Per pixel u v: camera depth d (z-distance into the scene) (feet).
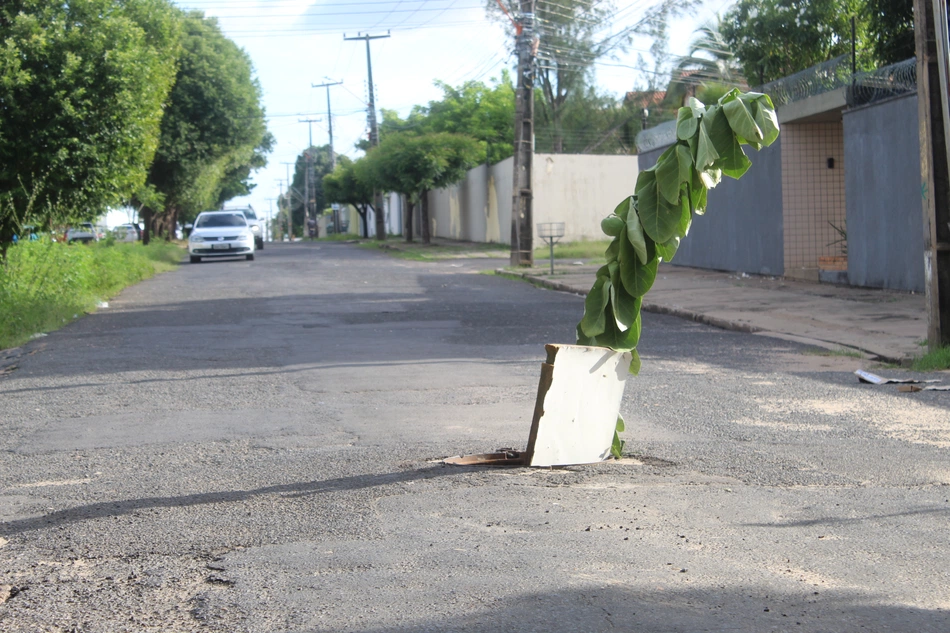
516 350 34.35
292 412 23.04
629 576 11.27
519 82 84.07
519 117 83.92
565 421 17.02
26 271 49.26
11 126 47.80
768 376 27.81
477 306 51.88
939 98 29.25
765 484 15.83
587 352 16.93
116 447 19.40
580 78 148.56
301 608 10.41
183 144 119.44
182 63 117.08
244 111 126.21
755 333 38.81
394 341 37.19
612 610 10.17
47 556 12.50
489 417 22.13
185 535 13.29
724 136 15.07
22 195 48.80
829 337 35.65
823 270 56.34
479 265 92.94
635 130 147.74
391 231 232.73
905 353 30.73
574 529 13.23
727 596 10.59
